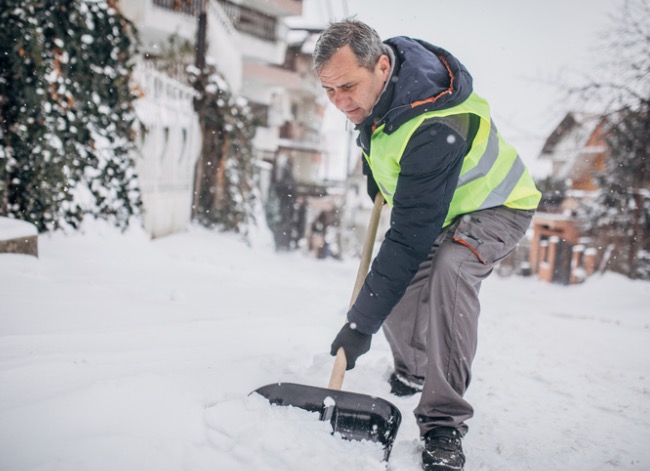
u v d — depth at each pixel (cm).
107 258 530
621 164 1630
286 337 333
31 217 521
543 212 2547
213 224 1216
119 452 174
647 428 280
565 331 602
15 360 228
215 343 297
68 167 573
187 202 1132
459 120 213
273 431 201
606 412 301
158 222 951
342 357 232
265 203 2519
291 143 3694
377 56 211
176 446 183
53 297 334
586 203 1862
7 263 386
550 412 292
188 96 1141
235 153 1250
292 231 3256
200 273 550
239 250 1047
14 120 501
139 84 797
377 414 222
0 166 489
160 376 225
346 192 3158
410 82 211
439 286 223
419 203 213
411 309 274
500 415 281
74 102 582
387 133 218
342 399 226
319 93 3900
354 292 252
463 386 222
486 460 225
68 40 559
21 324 278
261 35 2942
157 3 1662
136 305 351
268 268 869
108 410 194
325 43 210
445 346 220
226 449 190
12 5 484
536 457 232
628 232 1678
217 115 1191
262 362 272
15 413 183
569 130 1744
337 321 420
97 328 290
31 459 164
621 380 375
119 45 642
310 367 281
